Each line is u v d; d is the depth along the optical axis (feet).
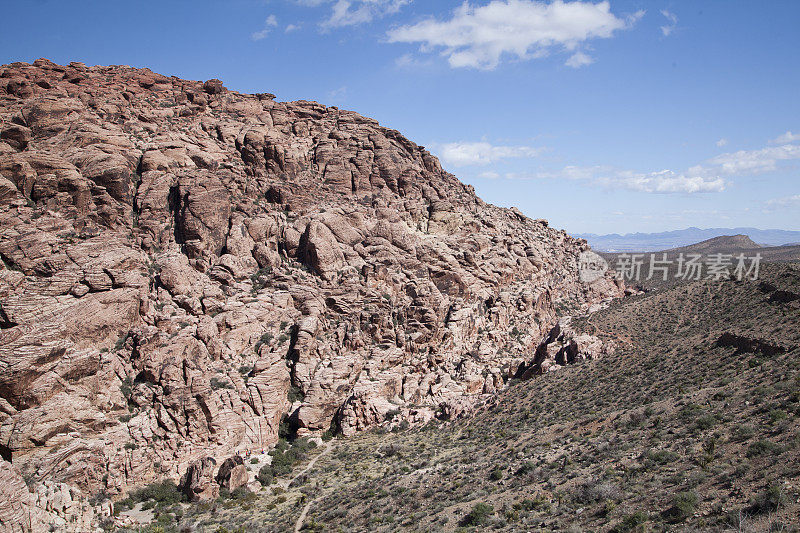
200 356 200.95
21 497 123.95
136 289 202.80
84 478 155.22
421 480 152.05
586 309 383.86
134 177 258.16
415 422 222.89
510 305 319.88
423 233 336.90
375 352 246.68
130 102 308.40
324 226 274.77
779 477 89.56
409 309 270.26
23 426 150.20
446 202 354.13
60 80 300.61
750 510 83.30
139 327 197.77
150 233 239.30
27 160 220.43
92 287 190.70
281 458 195.11
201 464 172.96
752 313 232.53
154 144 276.00
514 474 135.95
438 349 263.29
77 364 168.45
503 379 263.29
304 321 235.20
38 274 189.78
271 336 227.40
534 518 105.70
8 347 155.53
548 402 204.23
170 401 183.93
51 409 156.66
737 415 125.49
